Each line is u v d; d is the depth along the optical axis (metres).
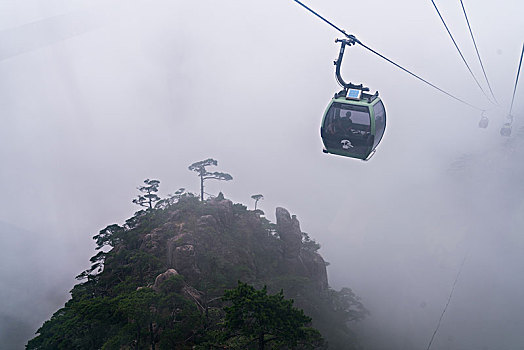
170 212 66.12
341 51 22.12
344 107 21.56
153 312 37.53
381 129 22.84
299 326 31.39
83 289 53.91
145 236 59.50
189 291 45.69
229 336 33.09
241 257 61.31
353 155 22.80
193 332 37.78
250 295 31.55
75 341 39.38
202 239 58.47
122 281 51.31
